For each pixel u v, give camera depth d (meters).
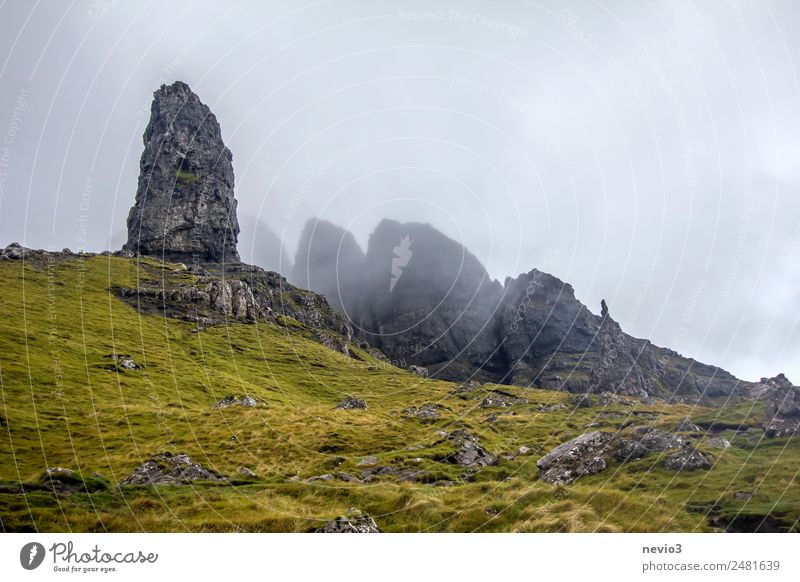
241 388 79.12
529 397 92.62
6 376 60.44
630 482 28.12
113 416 52.94
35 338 77.12
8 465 38.06
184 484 30.12
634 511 23.81
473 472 36.59
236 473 35.81
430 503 26.02
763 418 49.75
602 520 22.92
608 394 93.62
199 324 115.00
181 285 130.38
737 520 22.58
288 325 141.25
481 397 91.62
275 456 41.81
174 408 59.44
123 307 111.06
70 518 22.27
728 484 26.69
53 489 25.61
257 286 158.12
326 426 52.91
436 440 48.34
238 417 54.62
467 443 45.00
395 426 56.19
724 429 46.69
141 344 90.94
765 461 30.92
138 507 24.55
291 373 100.25
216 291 129.75
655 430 35.09
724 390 138.38
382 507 26.41
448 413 70.56
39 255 126.69
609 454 32.47
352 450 45.00
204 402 68.44
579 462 31.73
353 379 104.31
